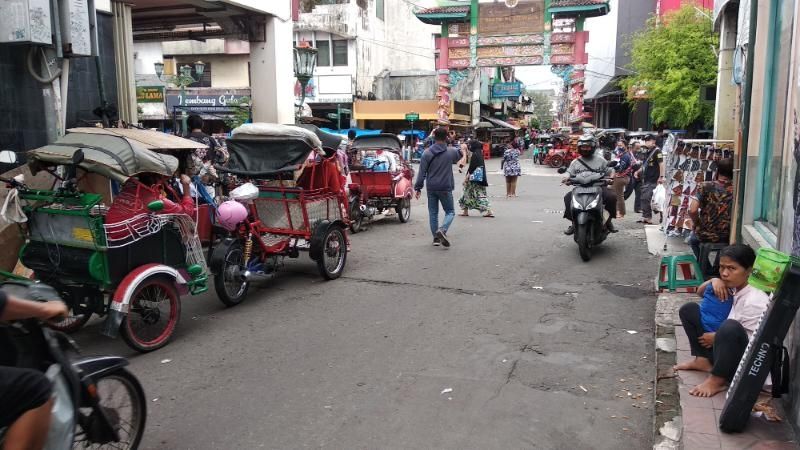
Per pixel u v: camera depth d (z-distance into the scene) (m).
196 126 9.34
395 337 5.55
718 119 10.74
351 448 3.63
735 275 4.06
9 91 7.61
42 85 7.88
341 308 6.47
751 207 5.74
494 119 54.34
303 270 8.20
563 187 21.27
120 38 10.30
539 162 38.41
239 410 4.14
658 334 5.45
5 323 2.60
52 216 5.13
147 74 27.81
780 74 5.00
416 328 5.79
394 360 5.00
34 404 2.41
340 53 36.00
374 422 3.95
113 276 5.09
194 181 7.12
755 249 4.92
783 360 3.66
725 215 6.48
